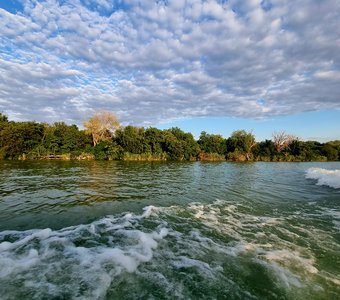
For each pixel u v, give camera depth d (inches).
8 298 166.2
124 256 233.3
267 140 2945.4
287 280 203.2
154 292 180.9
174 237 293.6
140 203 470.6
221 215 399.5
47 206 438.3
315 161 2664.9
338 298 180.9
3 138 1726.1
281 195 577.0
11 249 245.1
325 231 329.7
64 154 1905.8
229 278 203.8
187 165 1587.1
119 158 2003.0
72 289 178.5
